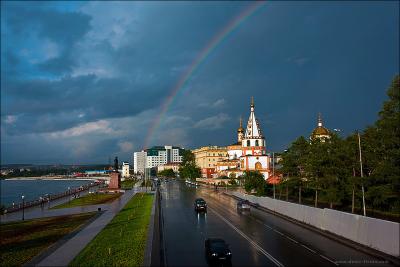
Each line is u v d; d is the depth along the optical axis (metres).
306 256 34.84
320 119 120.50
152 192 137.12
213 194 122.38
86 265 34.19
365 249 36.84
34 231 60.16
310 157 72.88
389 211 60.97
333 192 65.38
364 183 55.47
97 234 51.59
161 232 49.66
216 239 35.47
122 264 33.81
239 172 167.38
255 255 35.53
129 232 50.72
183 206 84.94
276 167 156.75
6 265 37.22
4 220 78.38
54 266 34.44
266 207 75.19
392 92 49.19
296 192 95.00
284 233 47.28
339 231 43.91
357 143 62.59
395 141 48.88
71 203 110.19
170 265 32.75
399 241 33.16
